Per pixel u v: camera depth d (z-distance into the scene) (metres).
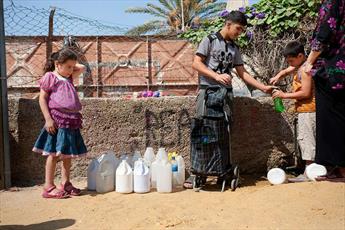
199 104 4.54
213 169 4.40
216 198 4.11
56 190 4.41
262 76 6.41
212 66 4.64
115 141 5.24
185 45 14.31
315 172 4.42
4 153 4.87
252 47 6.43
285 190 3.99
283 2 6.14
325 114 4.18
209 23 7.42
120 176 4.48
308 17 6.05
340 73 4.04
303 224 3.20
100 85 11.60
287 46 4.71
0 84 4.86
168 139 5.27
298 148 5.16
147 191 4.49
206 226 3.29
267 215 3.45
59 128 4.38
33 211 3.95
